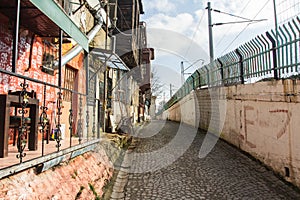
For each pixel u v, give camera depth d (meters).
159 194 4.82
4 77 4.39
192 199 4.55
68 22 4.62
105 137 8.57
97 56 9.27
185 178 5.77
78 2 8.07
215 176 5.86
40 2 3.56
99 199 4.29
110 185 5.30
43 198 2.86
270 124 6.23
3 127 3.16
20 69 4.85
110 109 11.62
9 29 4.55
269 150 6.26
